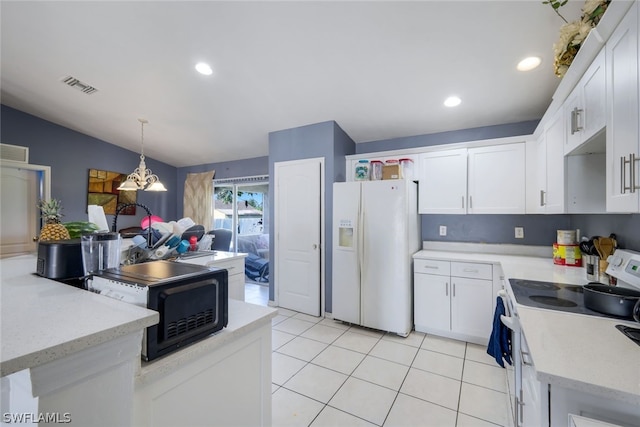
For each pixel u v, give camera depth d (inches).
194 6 74.1
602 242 70.5
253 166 204.5
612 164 42.0
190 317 35.8
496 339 75.2
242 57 92.4
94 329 25.1
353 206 118.3
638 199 34.7
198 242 108.8
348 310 119.9
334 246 123.3
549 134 82.7
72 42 94.7
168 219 233.5
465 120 119.3
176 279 34.6
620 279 58.1
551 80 89.1
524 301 54.8
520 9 64.8
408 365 90.0
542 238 113.3
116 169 197.5
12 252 155.9
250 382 44.0
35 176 164.6
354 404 72.5
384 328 111.7
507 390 74.5
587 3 48.6
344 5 69.1
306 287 136.0
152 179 157.5
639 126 34.5
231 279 102.2
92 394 25.1
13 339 22.8
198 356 35.8
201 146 187.8
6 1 78.7
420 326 113.3
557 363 32.5
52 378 22.5
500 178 108.8
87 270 45.0
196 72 104.3
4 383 26.4
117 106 139.3
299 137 138.6
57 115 156.0
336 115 124.0
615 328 41.9
